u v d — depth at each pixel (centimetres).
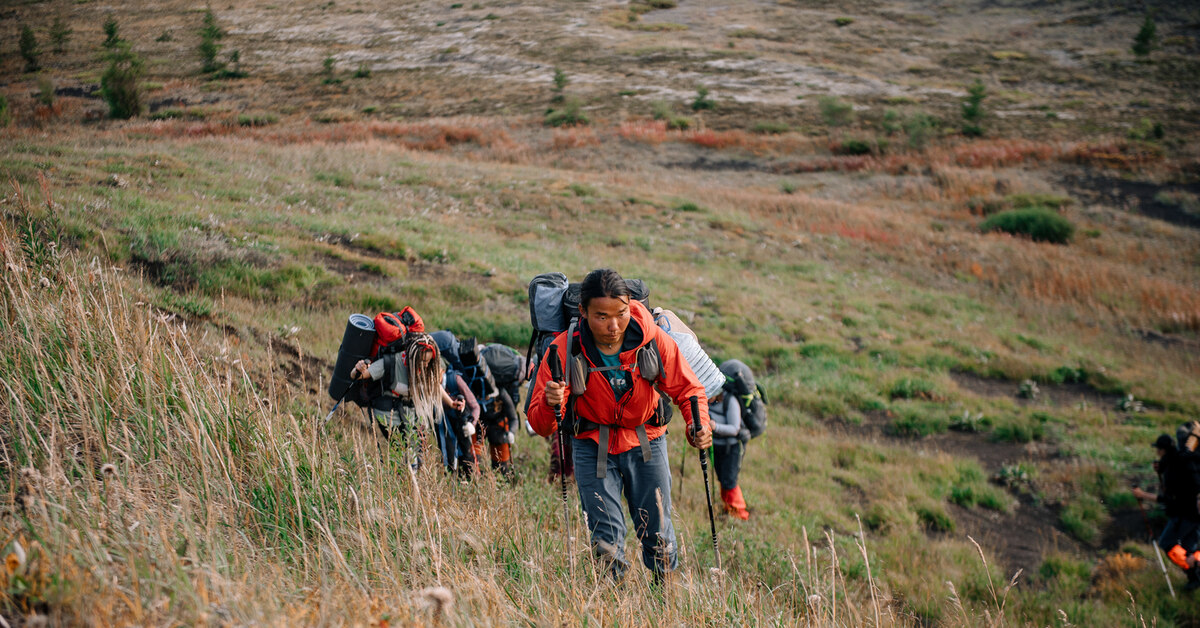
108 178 1389
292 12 7662
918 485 898
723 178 3538
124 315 411
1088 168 3791
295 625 205
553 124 4362
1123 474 984
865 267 2133
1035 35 7100
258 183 1692
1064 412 1216
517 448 726
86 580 206
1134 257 2728
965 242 2570
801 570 505
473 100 4947
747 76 5672
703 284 1645
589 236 1939
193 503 294
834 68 5994
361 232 1398
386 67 5797
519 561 327
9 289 394
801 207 2770
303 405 505
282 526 307
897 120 4428
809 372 1256
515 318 1142
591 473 357
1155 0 7669
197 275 941
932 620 578
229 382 374
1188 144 4169
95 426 320
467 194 2153
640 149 3906
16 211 780
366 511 304
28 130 2425
